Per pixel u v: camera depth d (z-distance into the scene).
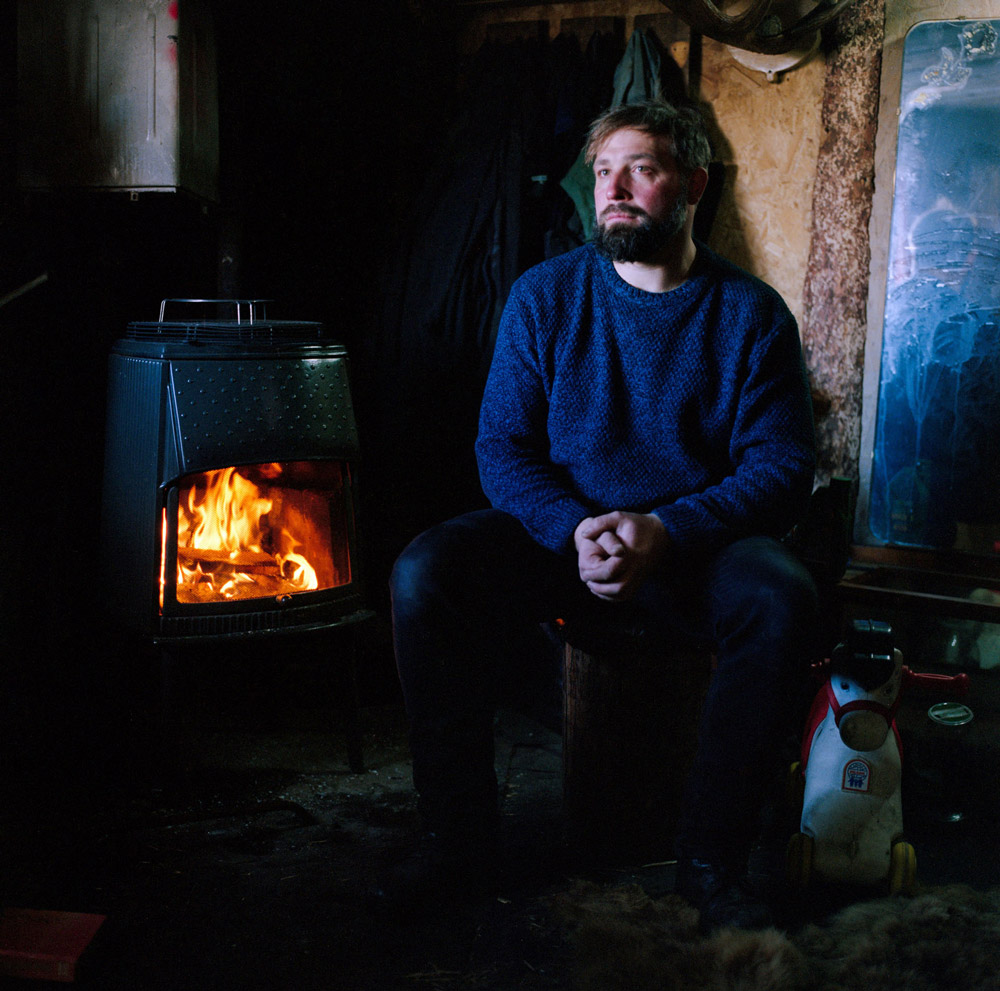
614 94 3.38
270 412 2.35
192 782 2.48
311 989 1.69
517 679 3.25
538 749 2.79
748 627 1.80
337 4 3.38
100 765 2.50
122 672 2.52
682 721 2.15
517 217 3.34
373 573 3.58
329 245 3.54
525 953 1.81
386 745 2.78
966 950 1.77
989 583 3.03
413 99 3.71
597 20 3.51
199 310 3.03
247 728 2.83
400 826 2.30
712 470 2.04
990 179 3.10
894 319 3.25
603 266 2.07
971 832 2.35
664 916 1.87
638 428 2.03
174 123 2.50
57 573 2.68
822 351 3.34
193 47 2.56
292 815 2.35
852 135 3.24
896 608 2.63
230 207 2.94
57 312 2.66
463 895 2.00
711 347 2.00
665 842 2.19
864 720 1.97
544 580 2.04
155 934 1.84
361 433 3.64
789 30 2.95
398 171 3.73
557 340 2.07
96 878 2.02
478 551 1.96
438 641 1.89
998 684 2.87
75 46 2.51
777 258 3.41
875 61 3.20
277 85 3.15
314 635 2.44
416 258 3.45
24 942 1.71
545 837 2.28
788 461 1.95
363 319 3.72
